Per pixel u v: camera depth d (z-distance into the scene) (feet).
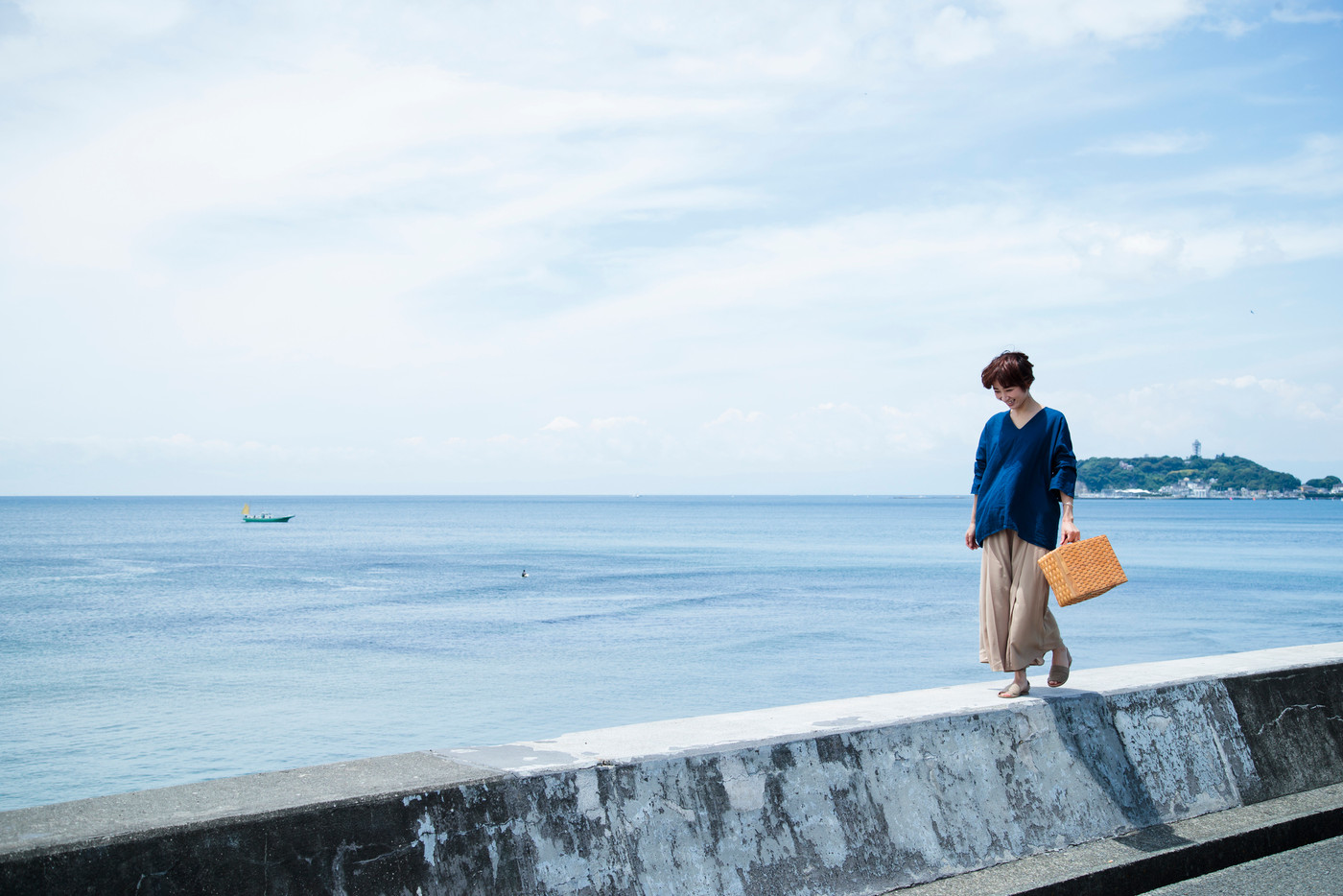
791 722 10.68
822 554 253.24
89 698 69.31
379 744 56.03
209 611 122.11
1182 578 171.01
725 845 9.11
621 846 8.58
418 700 68.28
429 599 137.39
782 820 9.55
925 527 495.82
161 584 159.63
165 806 7.14
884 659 85.15
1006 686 13.29
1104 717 12.50
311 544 301.84
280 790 7.65
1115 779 12.10
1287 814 12.73
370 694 70.74
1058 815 11.41
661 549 280.10
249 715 63.67
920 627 106.22
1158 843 11.50
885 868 9.90
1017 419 12.94
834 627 105.81
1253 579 168.66
